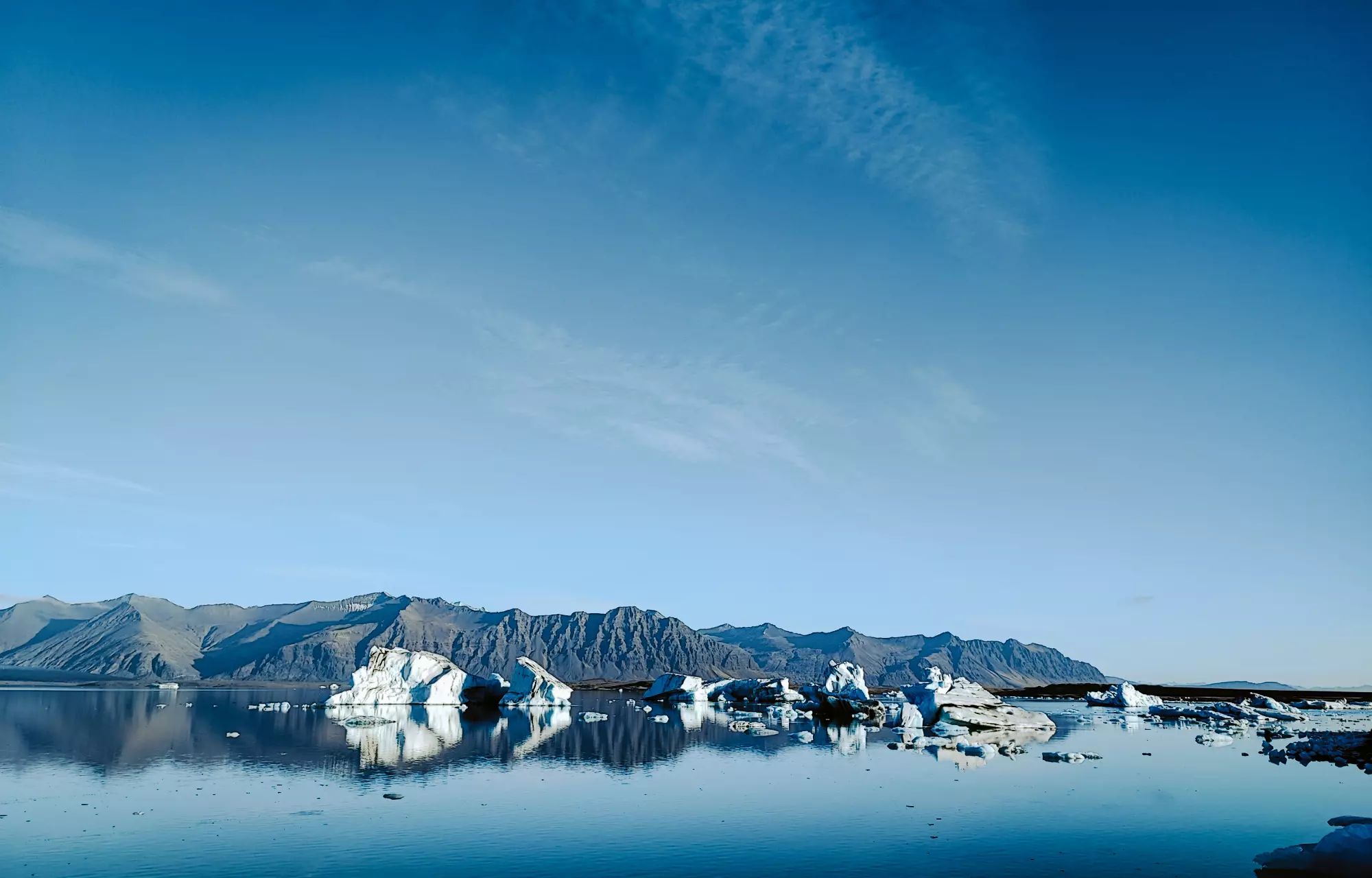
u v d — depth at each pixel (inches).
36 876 1056.8
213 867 1096.8
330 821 1375.5
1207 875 1078.4
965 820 1411.2
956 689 3440.0
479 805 1528.1
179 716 3863.2
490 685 5255.9
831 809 1501.0
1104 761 2208.4
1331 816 1438.2
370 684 4867.1
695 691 6107.3
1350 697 7308.1
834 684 5664.4
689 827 1344.7
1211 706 4862.2
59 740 2635.3
